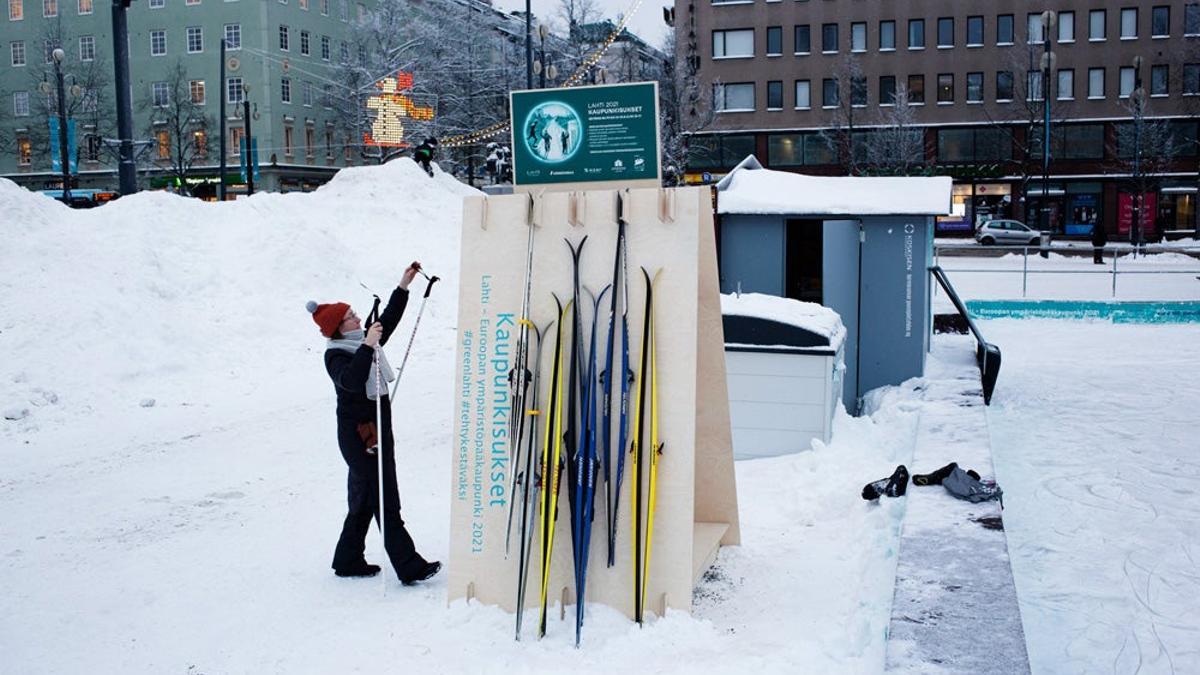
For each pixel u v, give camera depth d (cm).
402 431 884
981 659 334
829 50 5228
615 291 463
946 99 5191
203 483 709
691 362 456
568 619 450
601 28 5381
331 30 5884
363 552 525
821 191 1038
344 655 418
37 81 5650
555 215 479
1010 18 5116
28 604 481
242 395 1043
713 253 521
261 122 5431
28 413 922
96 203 4150
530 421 463
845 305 978
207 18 5472
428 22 5028
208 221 1464
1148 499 640
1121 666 405
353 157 6019
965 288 2330
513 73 4903
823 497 628
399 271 1579
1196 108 4988
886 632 385
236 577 518
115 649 428
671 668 394
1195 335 1545
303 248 1434
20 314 1071
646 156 481
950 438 684
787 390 748
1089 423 886
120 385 1031
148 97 5594
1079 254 3669
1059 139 5103
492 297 484
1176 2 4981
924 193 1017
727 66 5291
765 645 420
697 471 546
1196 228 4881
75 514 634
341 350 498
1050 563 527
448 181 2238
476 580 471
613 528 451
